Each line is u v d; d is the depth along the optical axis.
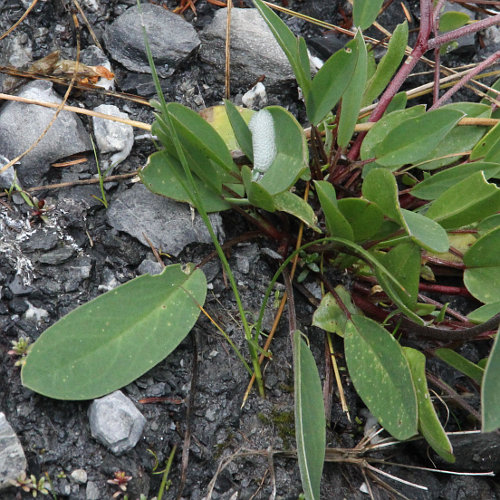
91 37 0.95
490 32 1.00
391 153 0.90
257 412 0.88
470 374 0.89
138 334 0.87
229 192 0.91
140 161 0.93
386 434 0.90
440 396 0.91
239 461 0.87
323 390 0.90
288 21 0.98
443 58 0.99
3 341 0.87
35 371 0.85
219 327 0.88
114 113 0.93
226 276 0.91
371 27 0.99
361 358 0.88
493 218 0.91
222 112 0.93
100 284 0.90
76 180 0.91
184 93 0.95
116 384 0.86
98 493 0.86
